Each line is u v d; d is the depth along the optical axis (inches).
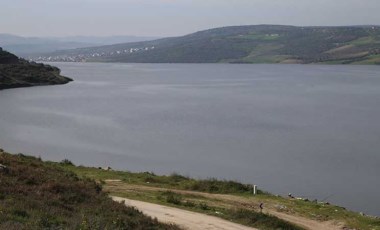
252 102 5059.1
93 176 1301.7
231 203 1089.4
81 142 2748.5
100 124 3447.3
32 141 2763.3
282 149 2527.1
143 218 700.7
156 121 3602.4
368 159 2266.2
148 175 1416.1
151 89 6855.3
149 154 2423.7
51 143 2706.7
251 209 1043.3
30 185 741.9
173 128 3267.7
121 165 2177.7
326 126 3346.5
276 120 3661.4
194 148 2581.2
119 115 3941.9
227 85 7687.0
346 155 2358.5
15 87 7027.6
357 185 1824.6
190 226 800.9
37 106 4601.4
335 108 4485.7
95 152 2469.2
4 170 774.5
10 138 2834.6
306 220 1001.5
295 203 1151.6
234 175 1979.6
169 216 861.2
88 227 564.4
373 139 2810.0
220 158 2321.6
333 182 1865.2
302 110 4330.7
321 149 2516.0
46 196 693.3
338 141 2753.4
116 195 1039.6
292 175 1978.3
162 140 2822.3
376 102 5044.3
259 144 2677.2
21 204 617.3
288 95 5905.5
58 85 7603.4
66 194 736.3
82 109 4370.1
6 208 582.9
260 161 2247.8
